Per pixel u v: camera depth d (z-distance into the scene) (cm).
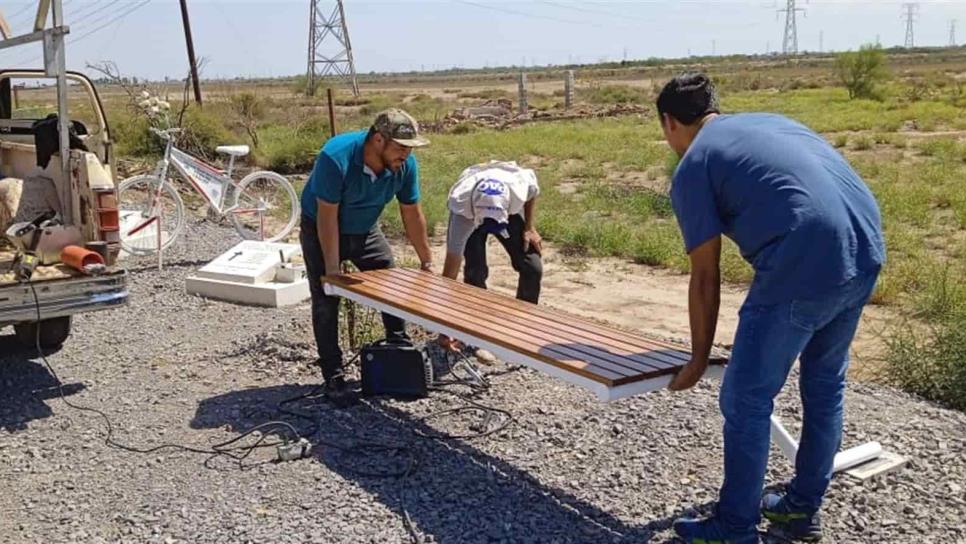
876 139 2489
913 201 1453
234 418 583
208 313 845
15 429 580
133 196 1291
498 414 574
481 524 438
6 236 668
